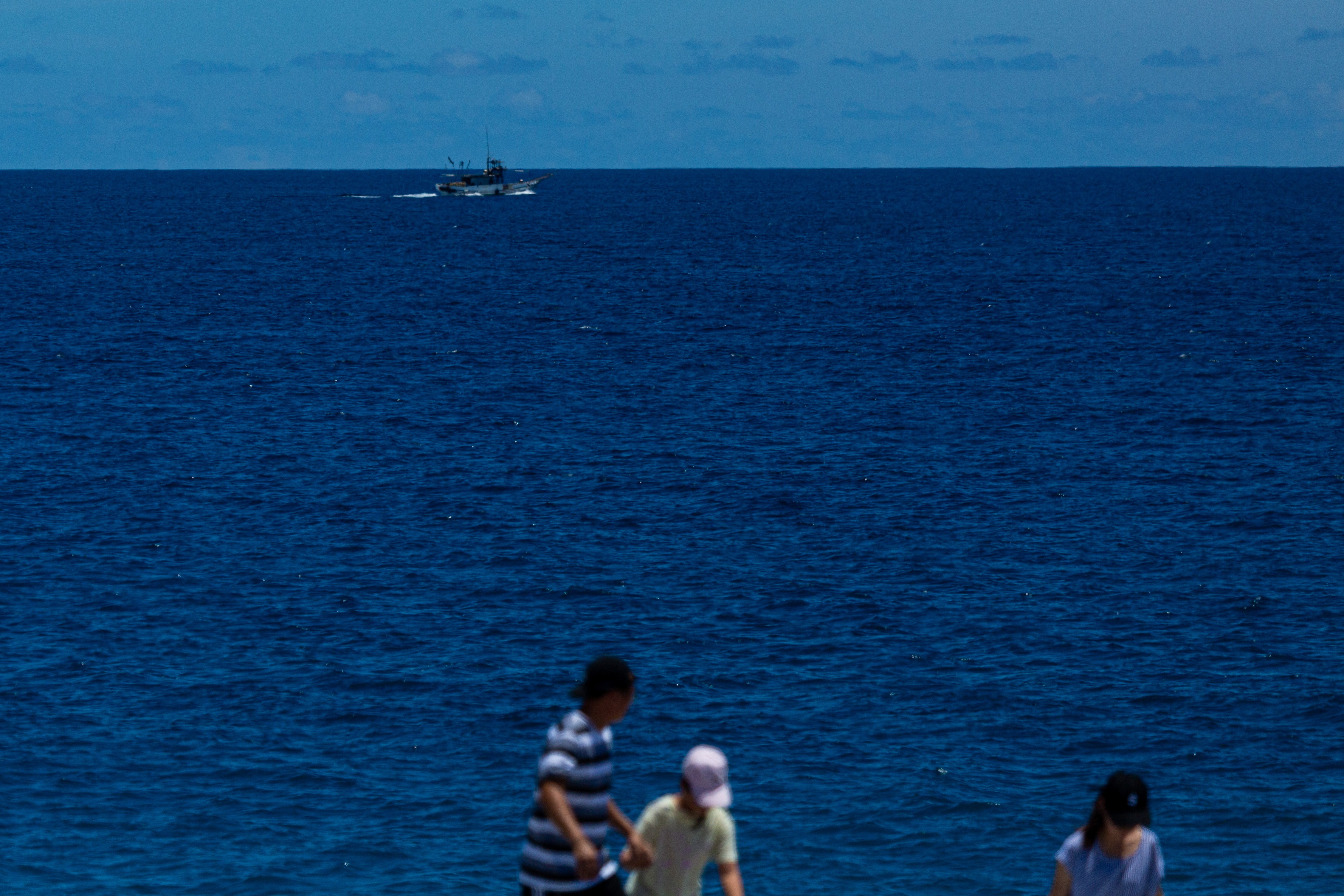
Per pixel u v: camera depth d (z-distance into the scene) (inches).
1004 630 2006.6
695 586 2218.3
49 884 1290.6
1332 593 2171.5
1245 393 3873.0
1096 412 3641.7
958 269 7775.6
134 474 2938.0
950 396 3880.4
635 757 1592.0
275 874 1320.1
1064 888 666.2
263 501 2733.8
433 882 1314.0
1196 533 2519.7
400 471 2997.0
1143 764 1577.3
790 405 3752.5
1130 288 6697.8
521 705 1742.1
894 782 1523.1
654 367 4387.3
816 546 2449.6
